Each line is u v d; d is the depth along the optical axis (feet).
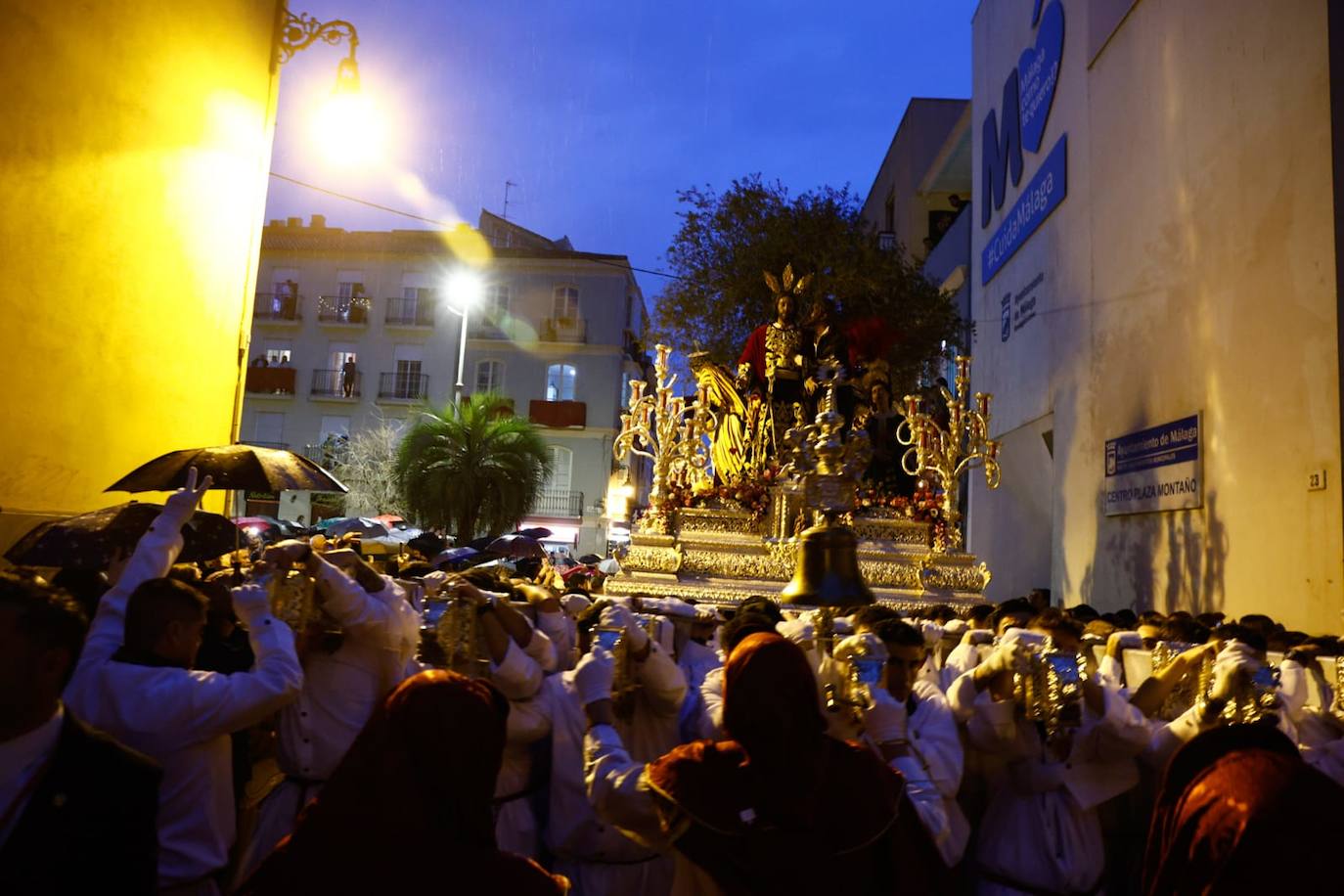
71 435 26.66
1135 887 15.70
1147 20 44.42
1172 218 41.60
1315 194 31.45
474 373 136.87
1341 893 6.16
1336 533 29.86
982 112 73.67
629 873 13.61
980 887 13.67
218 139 32.83
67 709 8.63
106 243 27.71
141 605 10.58
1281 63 33.55
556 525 133.59
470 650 13.35
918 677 14.48
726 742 9.09
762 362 37.01
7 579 8.34
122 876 8.25
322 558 13.01
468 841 7.75
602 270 138.21
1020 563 65.92
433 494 71.92
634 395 33.01
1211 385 37.99
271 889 7.57
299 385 136.46
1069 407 53.26
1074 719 12.69
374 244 138.62
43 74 25.26
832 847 8.38
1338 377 29.96
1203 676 14.08
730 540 31.60
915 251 100.68
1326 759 13.51
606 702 10.64
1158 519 42.45
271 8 35.53
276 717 14.51
